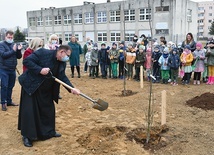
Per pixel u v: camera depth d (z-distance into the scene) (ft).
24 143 14.89
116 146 14.40
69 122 18.93
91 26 132.46
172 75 33.35
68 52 14.80
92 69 40.88
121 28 120.26
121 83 34.94
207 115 20.12
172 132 16.55
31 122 14.60
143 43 39.14
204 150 13.99
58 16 148.15
